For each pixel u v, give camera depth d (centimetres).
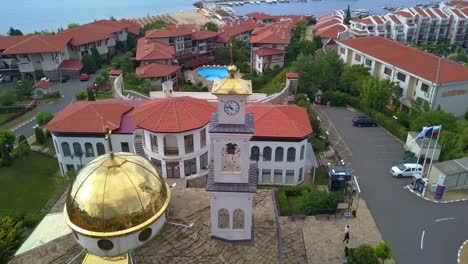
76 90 8844
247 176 2278
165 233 2281
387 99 7019
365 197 4734
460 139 5459
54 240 2436
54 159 5894
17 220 4059
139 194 2044
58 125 4988
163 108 4678
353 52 8825
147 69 8938
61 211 2778
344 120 6994
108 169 2044
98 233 1995
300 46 10312
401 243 3978
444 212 4456
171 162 4634
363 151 5869
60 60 9844
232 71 2161
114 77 7844
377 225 4231
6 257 3031
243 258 2292
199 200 2606
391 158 5659
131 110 5441
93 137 4984
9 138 5950
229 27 12912
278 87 8250
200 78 10319
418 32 11956
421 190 4778
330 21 12350
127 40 12044
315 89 7944
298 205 4431
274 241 2470
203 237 2323
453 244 3969
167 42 10956
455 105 6850
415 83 7131
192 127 4462
